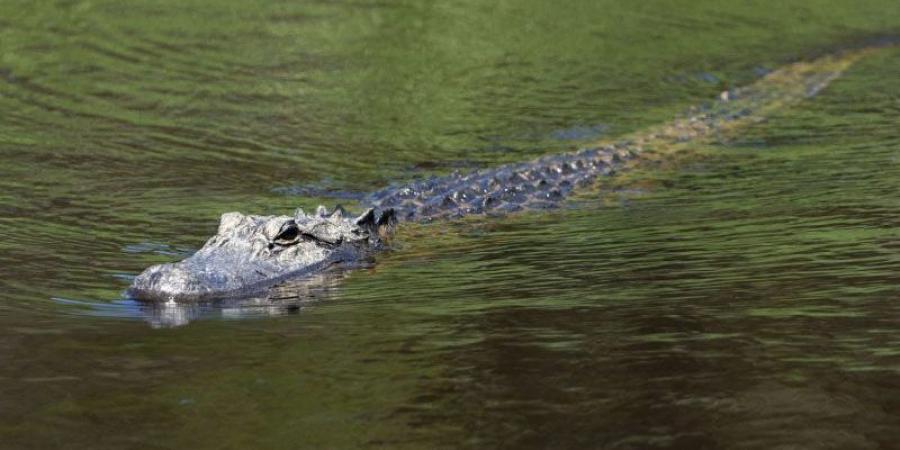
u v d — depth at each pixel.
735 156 42.53
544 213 35.75
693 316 22.31
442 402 18.30
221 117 48.22
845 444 16.11
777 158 41.50
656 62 59.50
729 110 50.03
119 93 51.00
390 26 64.75
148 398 18.81
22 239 31.56
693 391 18.25
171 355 21.20
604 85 55.44
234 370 20.23
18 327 23.09
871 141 43.12
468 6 69.56
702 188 37.78
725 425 16.91
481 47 61.44
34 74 53.28
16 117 46.69
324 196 38.06
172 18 64.31
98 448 16.81
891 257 26.05
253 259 29.25
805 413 17.19
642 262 27.69
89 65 55.16
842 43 62.66
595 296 24.47
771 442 16.22
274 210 35.91
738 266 26.34
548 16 68.06
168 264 27.69
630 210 35.28
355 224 32.16
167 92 51.53
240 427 17.52
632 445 16.31
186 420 17.83
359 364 20.38
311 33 62.75
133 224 33.88
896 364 18.94
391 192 37.62
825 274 24.92
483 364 20.00
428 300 25.27
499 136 47.19
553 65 58.56
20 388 19.36
